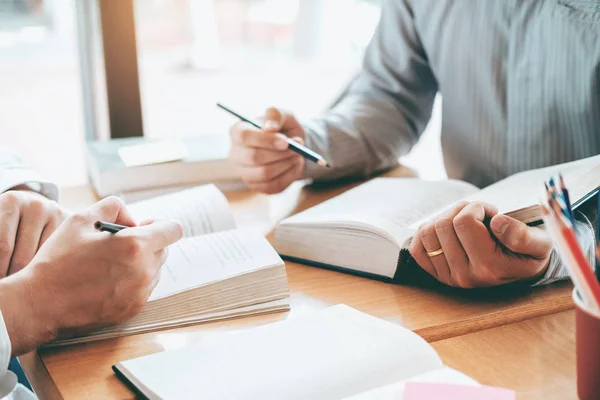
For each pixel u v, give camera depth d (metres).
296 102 3.54
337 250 0.85
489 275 0.72
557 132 1.06
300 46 3.77
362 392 0.54
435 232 0.73
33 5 3.65
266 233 0.98
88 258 0.66
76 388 0.60
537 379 0.59
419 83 1.29
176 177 1.17
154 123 3.34
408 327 0.69
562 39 1.01
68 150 3.05
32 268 0.66
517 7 1.07
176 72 4.34
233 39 4.36
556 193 0.54
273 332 0.63
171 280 0.74
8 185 0.92
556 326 0.70
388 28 1.28
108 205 0.72
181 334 0.69
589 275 0.50
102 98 1.55
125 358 0.65
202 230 0.92
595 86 0.98
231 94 3.80
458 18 1.14
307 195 1.15
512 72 1.10
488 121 1.16
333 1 3.04
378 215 0.86
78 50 1.54
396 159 1.28
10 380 0.65
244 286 0.74
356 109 1.25
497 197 0.80
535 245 0.70
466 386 0.52
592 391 0.53
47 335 0.65
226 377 0.56
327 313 0.67
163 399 0.53
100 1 1.38
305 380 0.55
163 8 4.34
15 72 4.08
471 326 0.70
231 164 1.20
